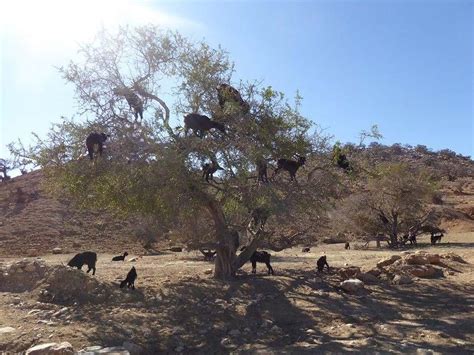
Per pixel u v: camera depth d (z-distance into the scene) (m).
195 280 15.75
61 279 13.77
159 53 14.40
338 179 16.36
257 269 18.94
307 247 34.16
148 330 10.73
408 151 122.31
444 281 16.05
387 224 39.38
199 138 13.34
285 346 9.72
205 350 9.76
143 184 13.10
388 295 14.17
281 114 14.70
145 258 27.53
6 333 9.94
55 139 14.32
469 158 133.25
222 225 15.84
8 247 34.44
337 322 11.60
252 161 13.45
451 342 9.59
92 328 10.62
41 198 47.53
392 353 8.79
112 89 14.38
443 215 55.47
